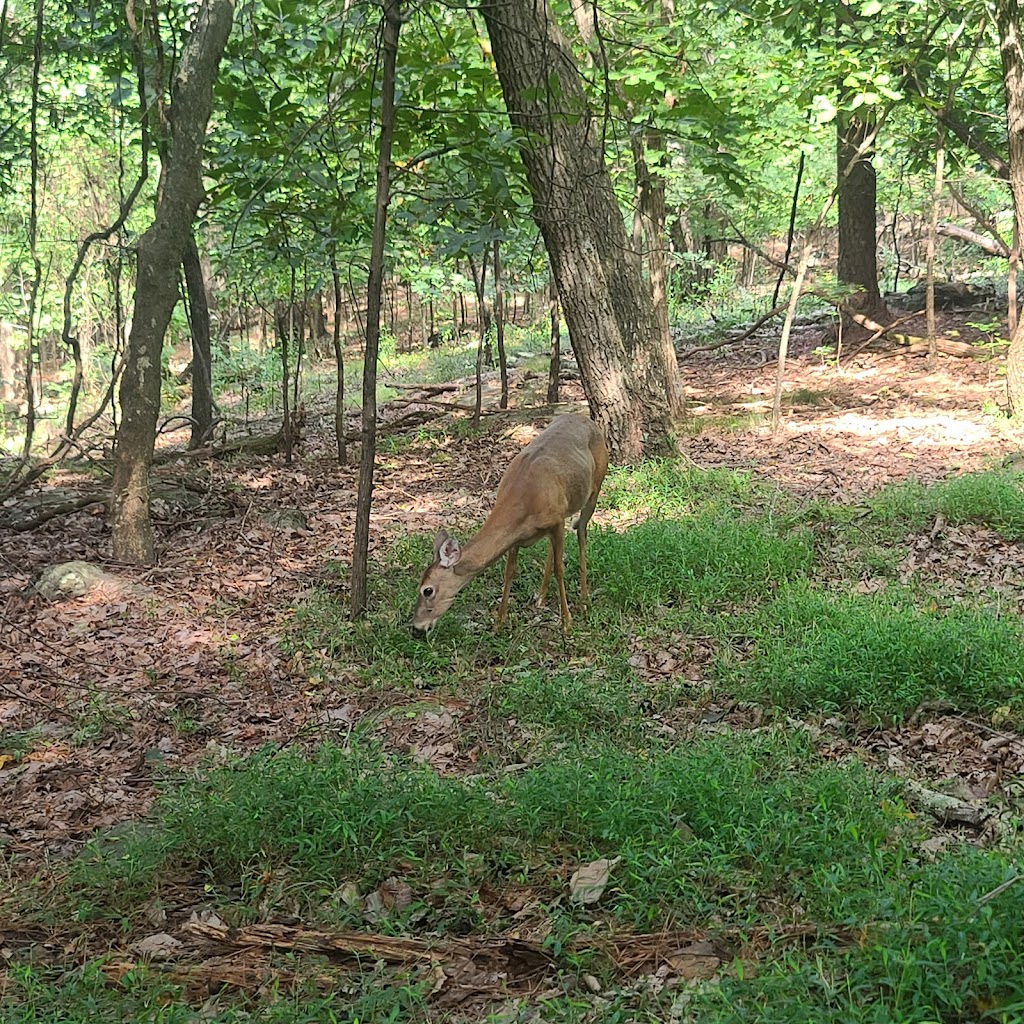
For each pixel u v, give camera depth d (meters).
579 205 10.98
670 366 14.41
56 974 3.94
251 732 6.22
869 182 19.47
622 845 4.34
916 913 3.48
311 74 9.86
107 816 5.30
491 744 5.81
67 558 9.74
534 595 8.12
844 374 17.25
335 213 9.92
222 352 22.95
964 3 13.07
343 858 4.49
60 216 22.39
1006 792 4.84
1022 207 13.30
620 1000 3.46
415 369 23.78
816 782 4.69
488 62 10.62
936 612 6.97
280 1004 3.53
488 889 4.30
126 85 10.70
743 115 12.78
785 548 8.31
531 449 7.51
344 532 10.30
